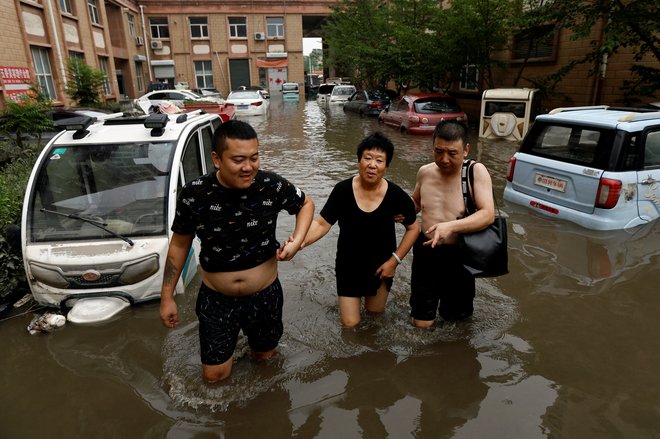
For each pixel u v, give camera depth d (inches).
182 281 158.9
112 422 105.9
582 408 107.7
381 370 123.0
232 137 90.0
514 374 120.2
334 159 416.5
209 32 1400.1
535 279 169.5
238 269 105.8
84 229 155.9
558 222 211.2
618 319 144.2
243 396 113.2
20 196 205.8
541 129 225.1
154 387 117.5
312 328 143.3
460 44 575.2
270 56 1448.1
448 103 547.8
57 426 105.2
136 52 1231.5
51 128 354.0
